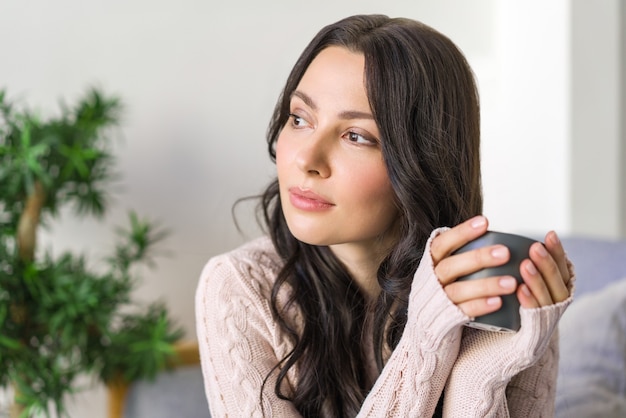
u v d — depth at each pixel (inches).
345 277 43.4
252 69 93.4
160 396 79.0
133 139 89.9
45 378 74.6
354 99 36.4
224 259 44.4
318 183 36.7
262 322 43.0
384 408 37.7
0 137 77.0
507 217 105.0
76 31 87.3
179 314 93.2
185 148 91.8
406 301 40.9
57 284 73.5
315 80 37.1
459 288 32.1
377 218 37.9
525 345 33.3
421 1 100.1
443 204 39.2
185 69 91.1
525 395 42.6
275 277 44.4
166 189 91.5
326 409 42.9
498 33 104.3
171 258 92.4
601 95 97.8
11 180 73.2
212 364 42.8
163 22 90.0
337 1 96.0
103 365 80.0
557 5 96.4
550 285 31.8
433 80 37.8
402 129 36.9
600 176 99.0
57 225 88.0
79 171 76.7
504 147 104.6
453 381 37.6
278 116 44.4
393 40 37.3
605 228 100.1
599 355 65.9
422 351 36.0
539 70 99.6
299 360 43.3
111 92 88.8
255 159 94.3
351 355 43.4
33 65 86.2
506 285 31.0
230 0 92.0
